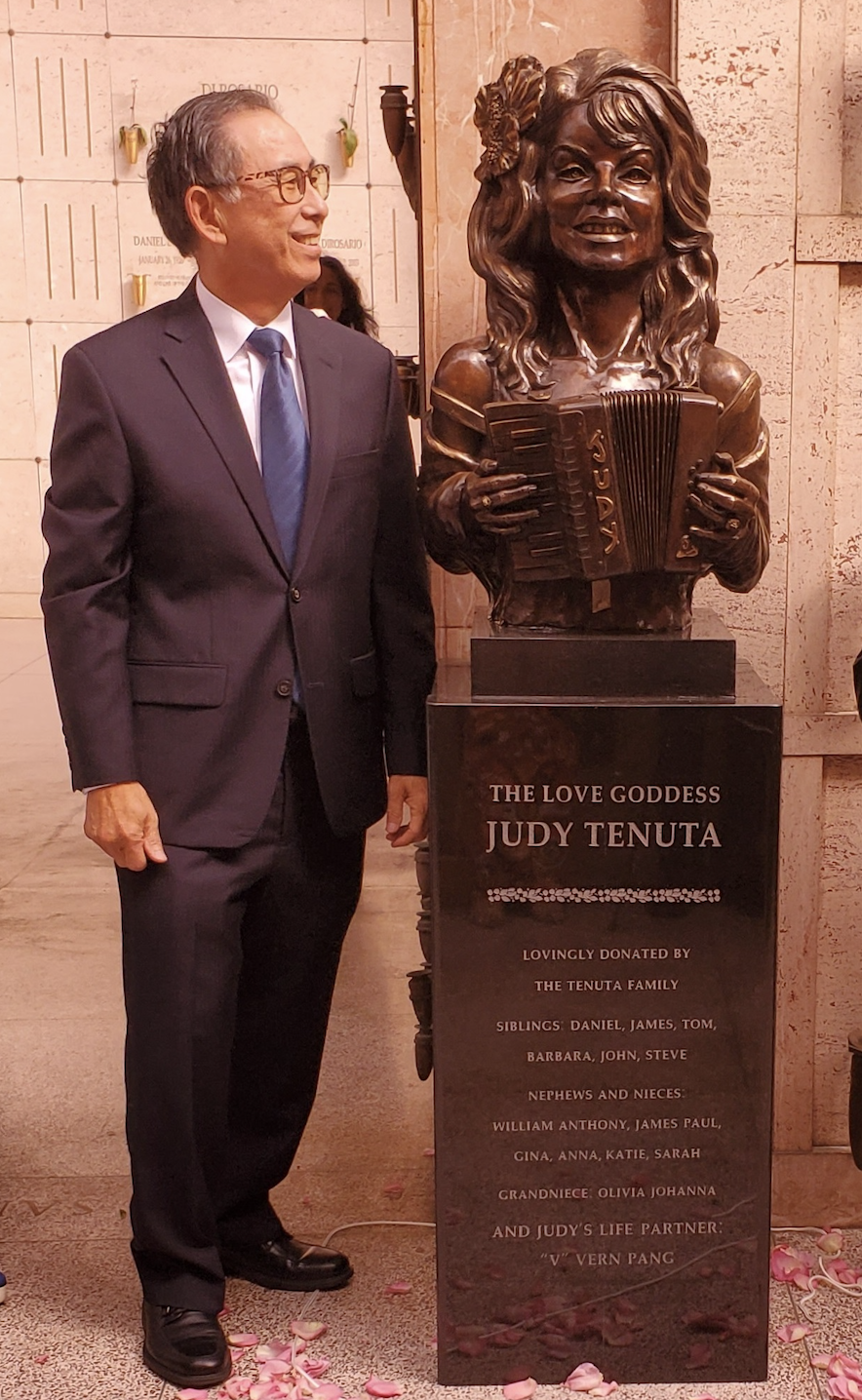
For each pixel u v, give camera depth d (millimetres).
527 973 2096
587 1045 2117
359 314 3809
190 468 2080
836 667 2590
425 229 2553
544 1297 2195
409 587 2316
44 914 4559
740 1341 2207
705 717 2014
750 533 2045
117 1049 3547
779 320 2471
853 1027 2689
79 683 2078
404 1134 3049
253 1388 2188
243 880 2199
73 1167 2934
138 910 2166
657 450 1967
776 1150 2701
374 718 2320
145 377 2078
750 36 2383
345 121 7938
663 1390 2203
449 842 2055
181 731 2137
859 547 2562
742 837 2047
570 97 2012
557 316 2133
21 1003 3857
